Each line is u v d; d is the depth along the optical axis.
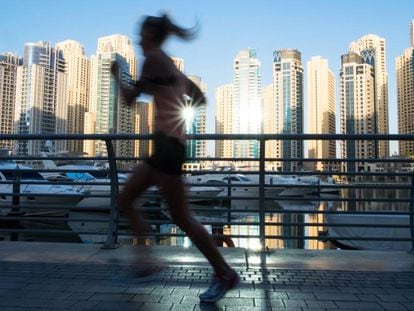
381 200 6.03
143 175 3.51
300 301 3.68
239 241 12.78
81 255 5.42
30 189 15.79
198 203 10.19
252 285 4.16
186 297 3.75
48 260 5.14
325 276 4.53
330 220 12.99
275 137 5.70
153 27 3.49
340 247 12.66
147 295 3.80
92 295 3.79
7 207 6.70
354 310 3.47
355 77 111.50
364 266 4.98
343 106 113.69
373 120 109.44
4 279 4.30
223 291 3.62
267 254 5.61
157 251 5.62
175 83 3.47
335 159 5.96
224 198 6.19
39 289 3.96
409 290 4.04
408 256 5.59
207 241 3.61
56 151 15.23
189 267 4.78
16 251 5.66
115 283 4.16
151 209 5.88
